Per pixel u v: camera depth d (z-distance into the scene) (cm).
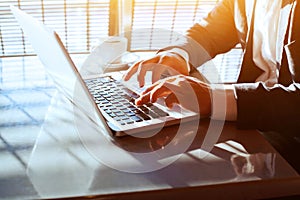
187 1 155
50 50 75
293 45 95
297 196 72
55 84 101
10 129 84
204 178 69
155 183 67
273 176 70
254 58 121
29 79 111
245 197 68
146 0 149
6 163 71
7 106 94
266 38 115
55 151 76
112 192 64
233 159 75
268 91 86
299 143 87
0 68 119
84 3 145
